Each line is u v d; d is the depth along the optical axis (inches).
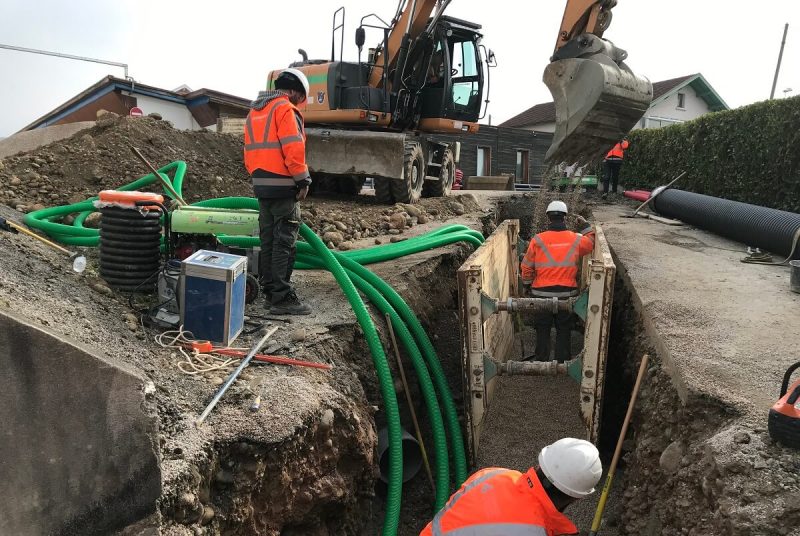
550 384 262.1
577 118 338.3
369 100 440.1
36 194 323.9
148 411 108.2
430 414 212.1
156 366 154.9
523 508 97.4
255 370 166.4
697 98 1437.0
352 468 169.9
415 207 433.1
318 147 449.7
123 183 361.4
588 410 205.8
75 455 105.8
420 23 439.8
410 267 274.2
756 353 177.9
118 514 108.5
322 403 154.8
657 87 1437.0
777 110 417.1
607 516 194.7
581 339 318.0
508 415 241.4
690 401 153.3
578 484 96.5
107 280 204.1
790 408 125.5
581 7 343.0
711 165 522.0
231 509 127.0
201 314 180.7
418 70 459.5
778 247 303.3
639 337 227.6
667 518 145.7
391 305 229.1
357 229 366.6
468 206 515.5
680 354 176.7
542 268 259.9
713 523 122.1
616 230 415.8
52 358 102.7
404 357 232.8
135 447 107.7
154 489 109.1
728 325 203.6
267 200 207.8
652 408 181.8
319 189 530.0
